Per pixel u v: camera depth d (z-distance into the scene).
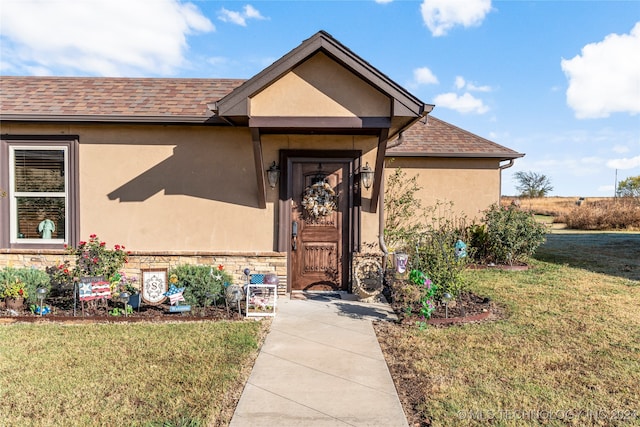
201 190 8.08
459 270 6.89
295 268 8.23
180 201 8.09
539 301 7.54
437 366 4.73
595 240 17.33
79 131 8.01
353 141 8.05
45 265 7.96
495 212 11.80
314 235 8.20
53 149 8.06
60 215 8.17
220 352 5.06
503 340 5.55
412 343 5.47
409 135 13.70
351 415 3.71
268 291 7.25
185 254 8.05
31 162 8.12
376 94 6.90
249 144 8.05
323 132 7.74
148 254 8.04
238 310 6.77
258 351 5.25
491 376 4.46
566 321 6.37
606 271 10.51
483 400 3.94
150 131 8.03
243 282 7.99
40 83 9.39
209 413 3.66
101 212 8.06
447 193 12.99
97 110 7.93
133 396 3.96
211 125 7.93
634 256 13.04
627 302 7.47
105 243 7.31
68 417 3.59
